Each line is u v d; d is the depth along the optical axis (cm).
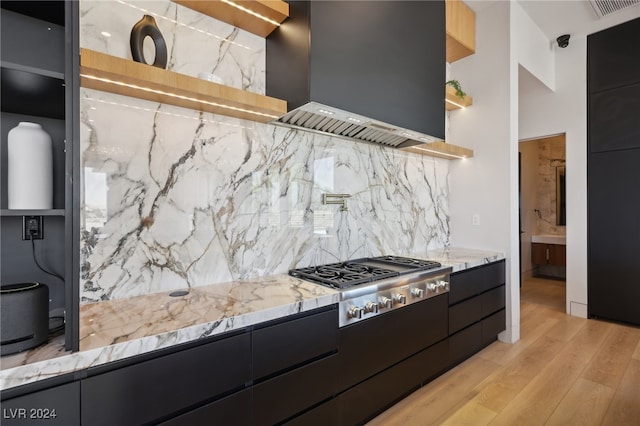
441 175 338
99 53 119
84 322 116
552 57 388
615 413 190
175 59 165
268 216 198
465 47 314
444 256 278
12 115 122
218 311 128
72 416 92
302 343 144
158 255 157
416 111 227
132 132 150
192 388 113
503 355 269
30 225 125
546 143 583
